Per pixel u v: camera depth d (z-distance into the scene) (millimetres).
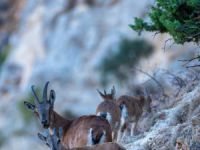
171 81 68312
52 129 53906
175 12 54219
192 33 52938
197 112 51656
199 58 54062
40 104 54594
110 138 50844
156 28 57219
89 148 45812
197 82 61906
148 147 50344
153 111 67875
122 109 67062
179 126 48062
